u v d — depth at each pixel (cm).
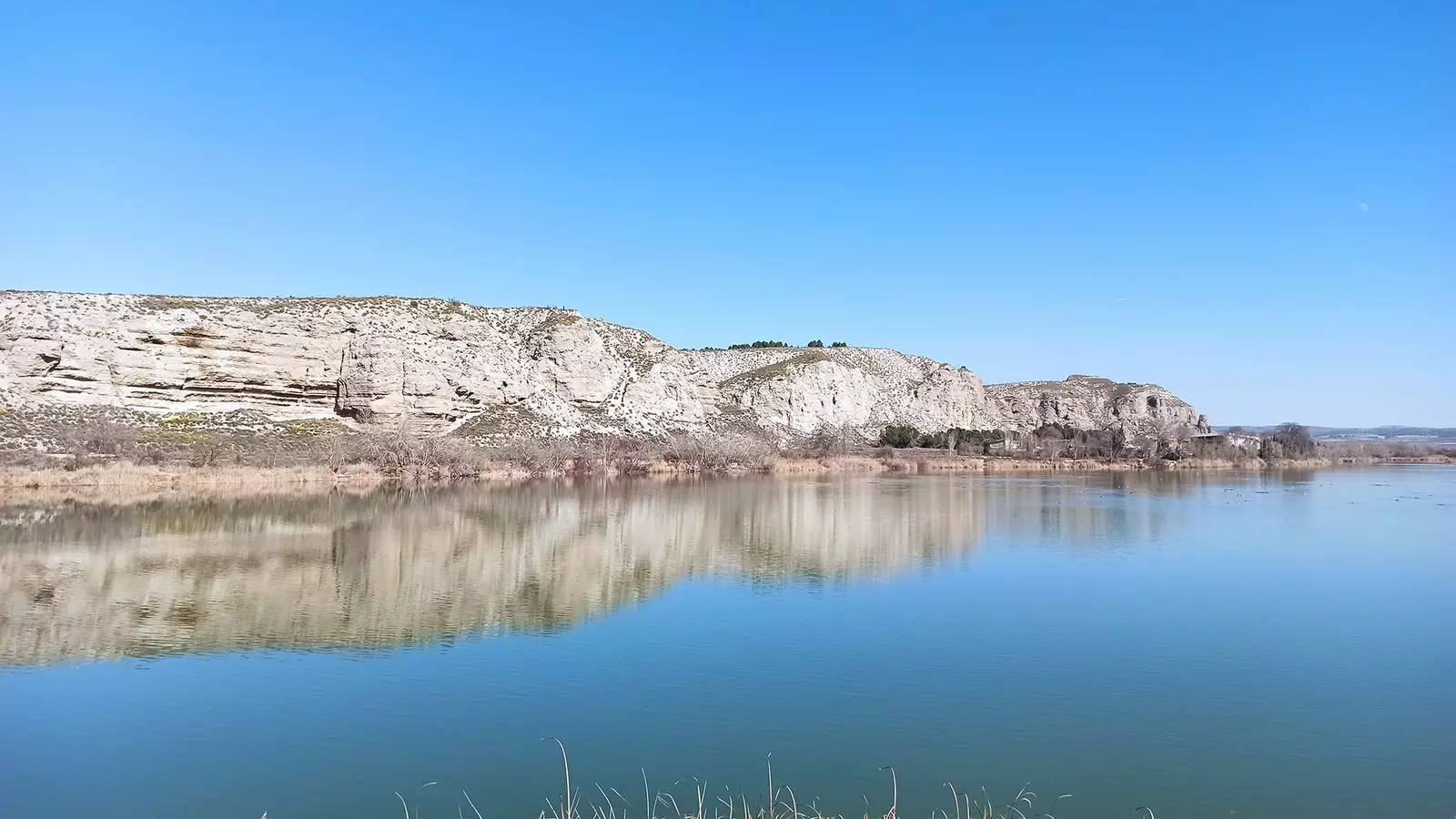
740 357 16912
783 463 10700
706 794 1323
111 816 1257
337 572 3092
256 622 2389
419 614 2489
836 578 3138
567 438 9762
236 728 1598
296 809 1280
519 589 2869
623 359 12000
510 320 11631
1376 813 1276
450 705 1720
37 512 4622
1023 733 1585
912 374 17738
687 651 2125
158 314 8069
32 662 1997
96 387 7469
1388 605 2677
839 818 1239
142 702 1741
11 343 7162
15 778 1387
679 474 9581
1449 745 1536
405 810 1271
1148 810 1277
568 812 1243
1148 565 3447
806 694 1795
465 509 5281
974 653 2111
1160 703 1744
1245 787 1356
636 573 3189
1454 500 6719
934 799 1311
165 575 3006
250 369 8344
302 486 6525
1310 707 1730
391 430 8156
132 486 5909
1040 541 4178
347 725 1612
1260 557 3678
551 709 1703
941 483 8438
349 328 9100
